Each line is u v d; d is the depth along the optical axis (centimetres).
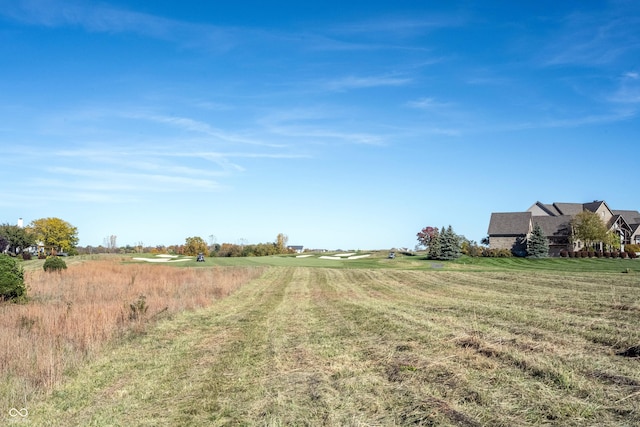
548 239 7106
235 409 752
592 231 6656
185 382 918
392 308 1848
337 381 867
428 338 1176
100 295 2355
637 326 1182
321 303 2205
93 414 761
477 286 2662
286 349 1182
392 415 677
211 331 1490
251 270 4303
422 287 2797
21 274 2125
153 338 1376
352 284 3197
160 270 4038
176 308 1970
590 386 730
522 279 2900
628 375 775
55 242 8719
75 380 954
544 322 1289
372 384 832
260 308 2064
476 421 630
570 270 3697
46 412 782
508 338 1100
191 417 728
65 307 1780
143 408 779
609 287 2247
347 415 691
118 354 1170
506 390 742
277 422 679
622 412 629
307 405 745
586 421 608
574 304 1650
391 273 3934
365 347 1147
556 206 8088
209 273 3931
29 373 968
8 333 1270
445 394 748
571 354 927
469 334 1181
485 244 7775
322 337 1321
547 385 756
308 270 4531
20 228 8256
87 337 1255
